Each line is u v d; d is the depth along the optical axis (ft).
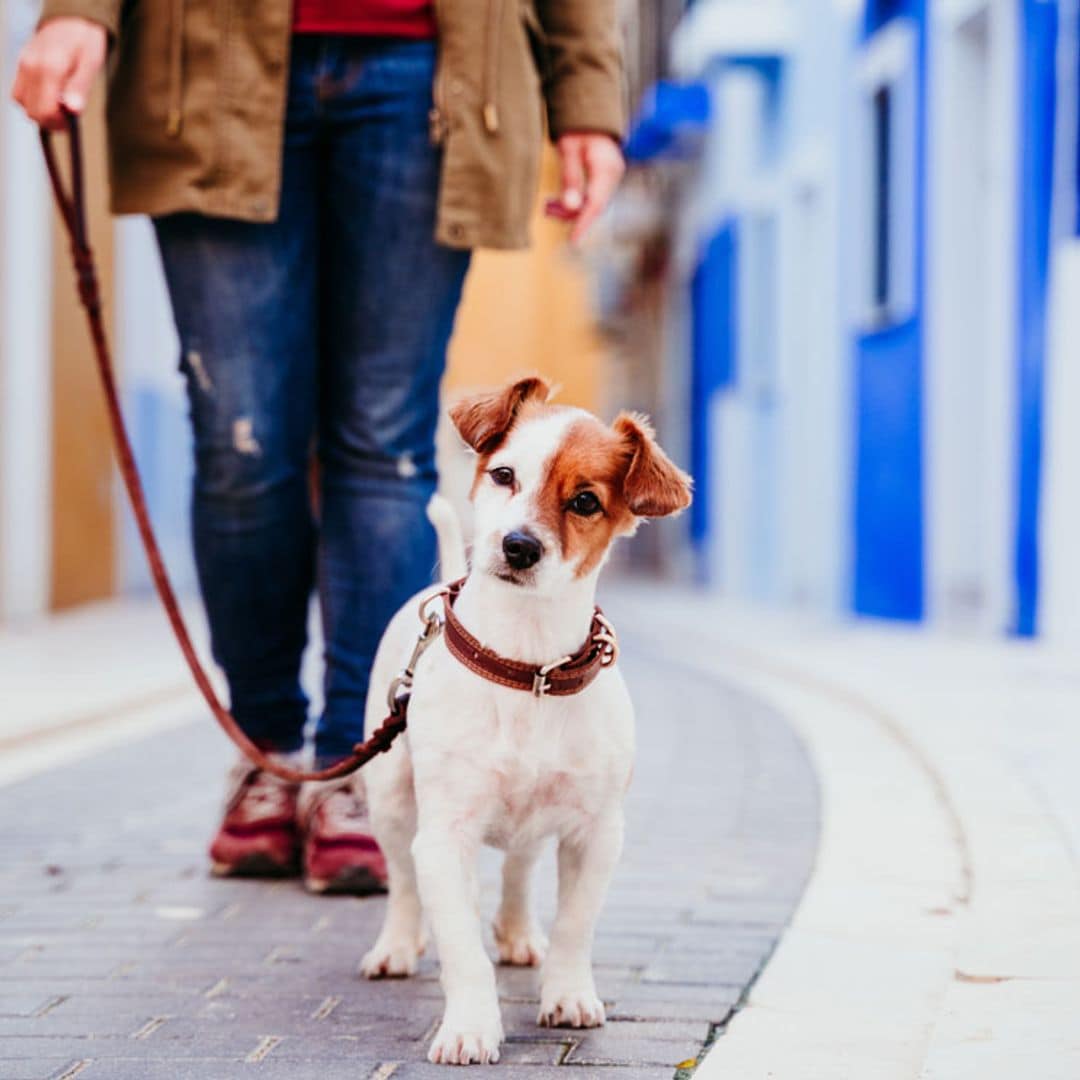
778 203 80.48
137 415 88.28
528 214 21.50
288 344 21.30
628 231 128.88
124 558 85.51
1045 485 48.52
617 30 22.56
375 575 21.57
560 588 15.11
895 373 61.46
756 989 16.62
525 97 21.26
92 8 19.45
